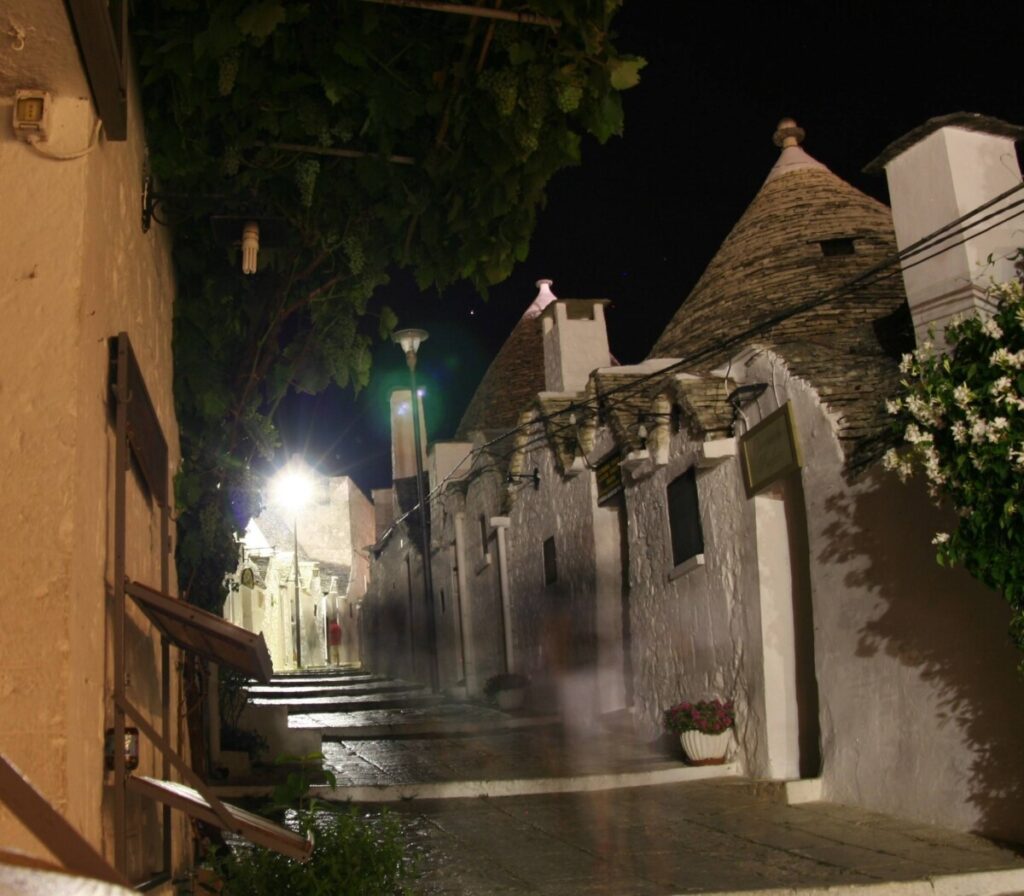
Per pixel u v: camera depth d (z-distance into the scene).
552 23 5.53
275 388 8.30
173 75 5.70
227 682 11.74
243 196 6.73
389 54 5.88
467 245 6.71
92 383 3.89
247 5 5.19
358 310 7.86
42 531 3.49
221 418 8.01
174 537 7.27
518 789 10.63
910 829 8.10
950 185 8.64
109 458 4.34
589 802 10.05
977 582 7.96
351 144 6.56
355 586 41.91
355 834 6.18
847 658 9.19
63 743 3.35
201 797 4.25
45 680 3.38
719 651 11.37
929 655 8.36
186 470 7.78
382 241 7.23
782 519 10.73
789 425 9.96
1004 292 7.44
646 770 10.93
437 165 6.40
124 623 4.28
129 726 4.24
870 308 11.73
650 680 13.05
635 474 13.13
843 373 9.91
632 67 5.63
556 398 16.52
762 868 7.38
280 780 10.83
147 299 5.90
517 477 17.81
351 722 16.88
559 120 6.00
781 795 9.49
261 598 30.98
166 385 6.91
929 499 8.42
